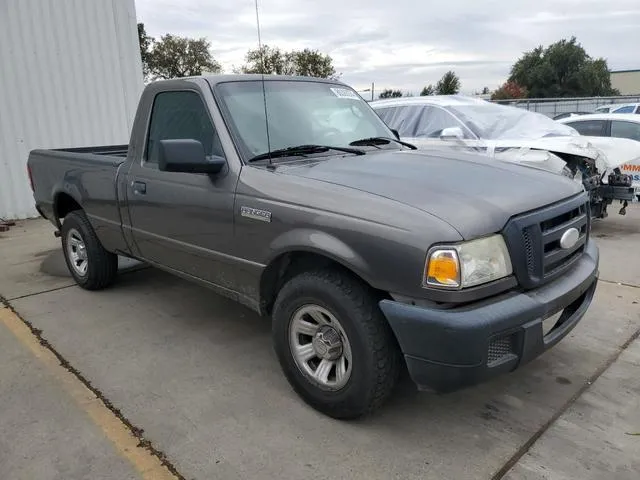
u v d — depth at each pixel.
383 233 2.60
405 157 3.59
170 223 3.84
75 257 5.34
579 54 61.62
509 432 2.93
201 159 3.20
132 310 4.75
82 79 9.66
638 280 5.41
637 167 9.20
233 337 4.17
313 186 2.98
